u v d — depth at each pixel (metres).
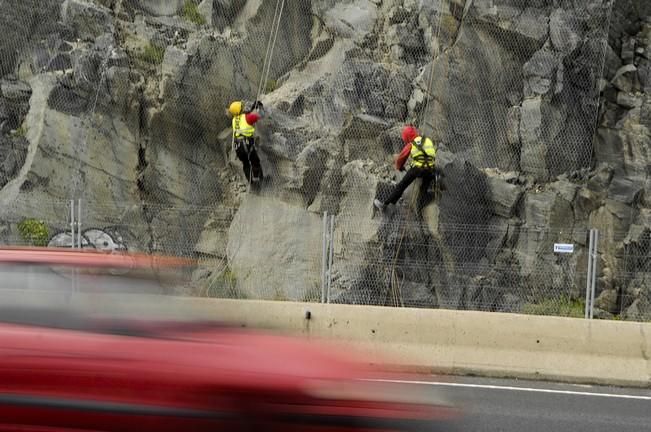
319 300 24.73
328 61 27.92
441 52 26.92
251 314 17.03
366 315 16.95
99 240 25.61
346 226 24.98
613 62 28.06
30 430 6.16
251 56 28.42
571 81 26.72
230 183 27.73
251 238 26.05
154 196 27.52
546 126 26.25
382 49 27.84
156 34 28.31
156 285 7.86
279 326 16.92
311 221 25.72
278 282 25.30
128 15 28.47
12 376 6.27
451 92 26.58
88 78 26.94
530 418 12.62
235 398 6.14
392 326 16.78
